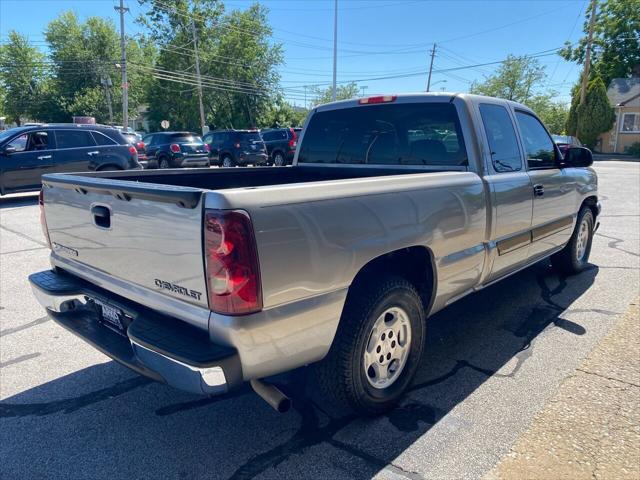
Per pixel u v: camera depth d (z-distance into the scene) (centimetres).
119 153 1163
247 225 192
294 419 280
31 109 4881
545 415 279
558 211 448
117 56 4866
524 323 413
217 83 4616
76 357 361
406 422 275
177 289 216
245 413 287
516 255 388
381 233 248
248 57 4666
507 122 383
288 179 450
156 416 284
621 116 3475
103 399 303
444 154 351
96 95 4609
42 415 285
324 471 235
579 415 277
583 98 3428
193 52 4531
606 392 301
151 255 225
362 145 405
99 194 249
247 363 204
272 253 201
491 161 350
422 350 300
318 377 259
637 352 354
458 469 235
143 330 220
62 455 249
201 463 242
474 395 302
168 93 4741
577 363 341
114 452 252
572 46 4309
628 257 621
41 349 374
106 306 270
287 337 214
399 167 376
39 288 293
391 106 380
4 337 395
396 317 280
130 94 4844
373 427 271
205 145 1842
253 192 198
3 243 717
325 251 221
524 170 392
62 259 301
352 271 235
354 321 248
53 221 300
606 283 514
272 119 5044
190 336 212
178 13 4500
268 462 243
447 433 264
